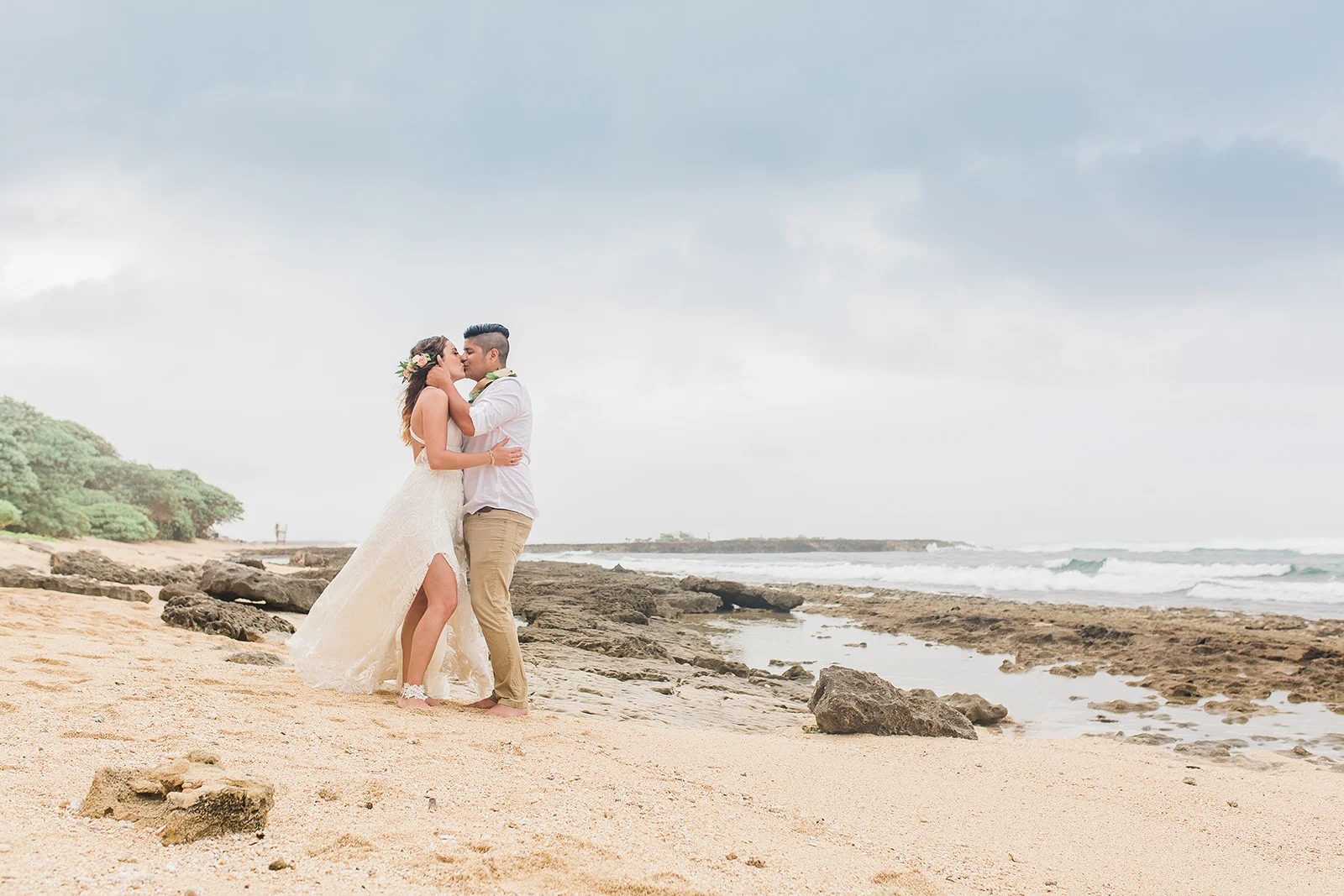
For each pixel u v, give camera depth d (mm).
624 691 8914
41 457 43688
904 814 4121
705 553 112250
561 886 2316
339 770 3115
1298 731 8336
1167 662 12484
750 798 3924
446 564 4828
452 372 5039
